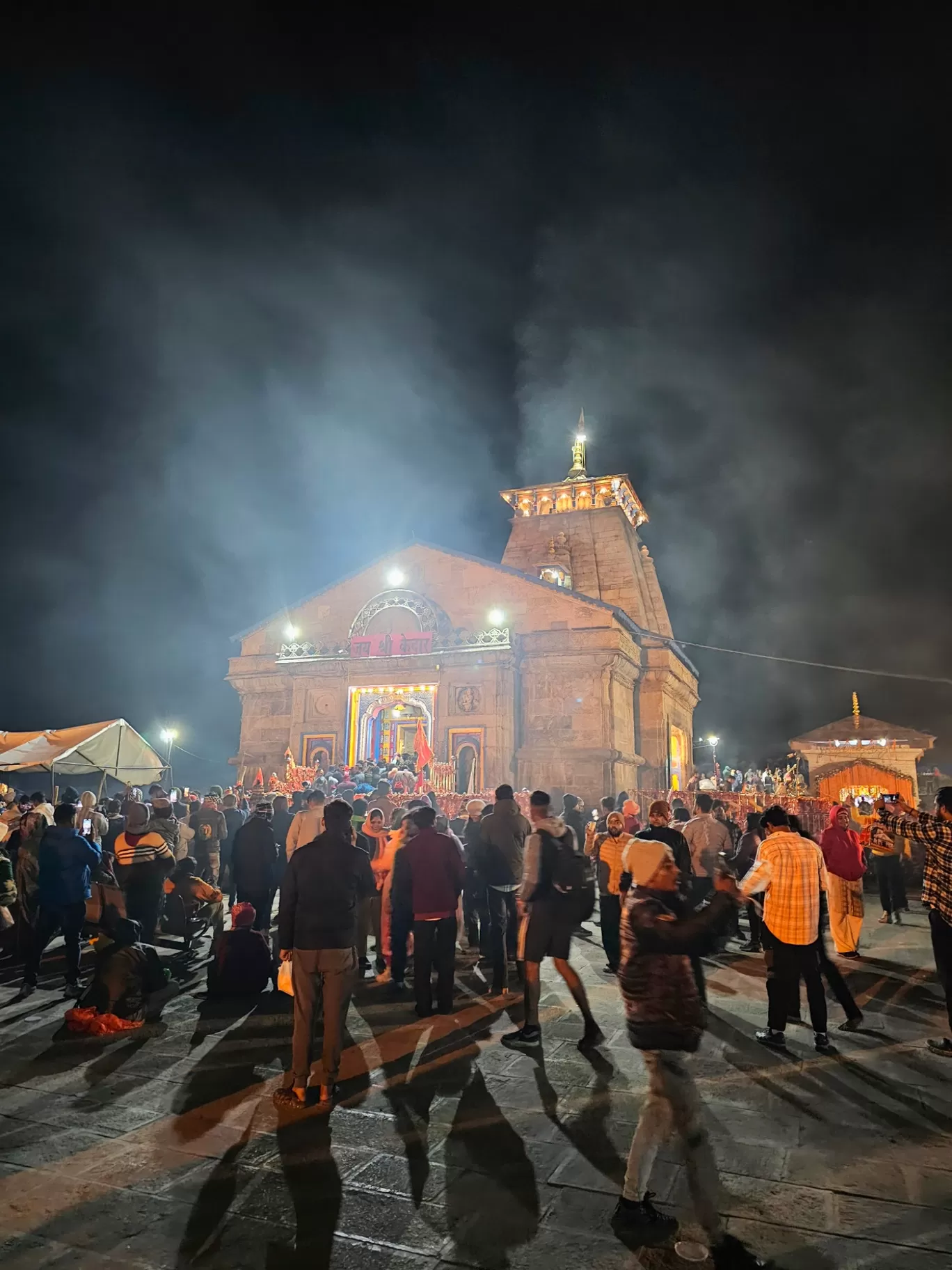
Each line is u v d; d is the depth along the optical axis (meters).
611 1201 4.36
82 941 12.30
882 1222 4.15
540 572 39.75
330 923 5.95
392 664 30.81
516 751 29.72
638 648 33.88
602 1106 5.73
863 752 36.16
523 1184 4.57
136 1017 7.82
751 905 11.67
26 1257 3.88
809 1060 6.77
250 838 10.81
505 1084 6.19
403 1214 4.26
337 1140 5.17
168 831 10.87
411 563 33.72
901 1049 7.05
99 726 22.62
